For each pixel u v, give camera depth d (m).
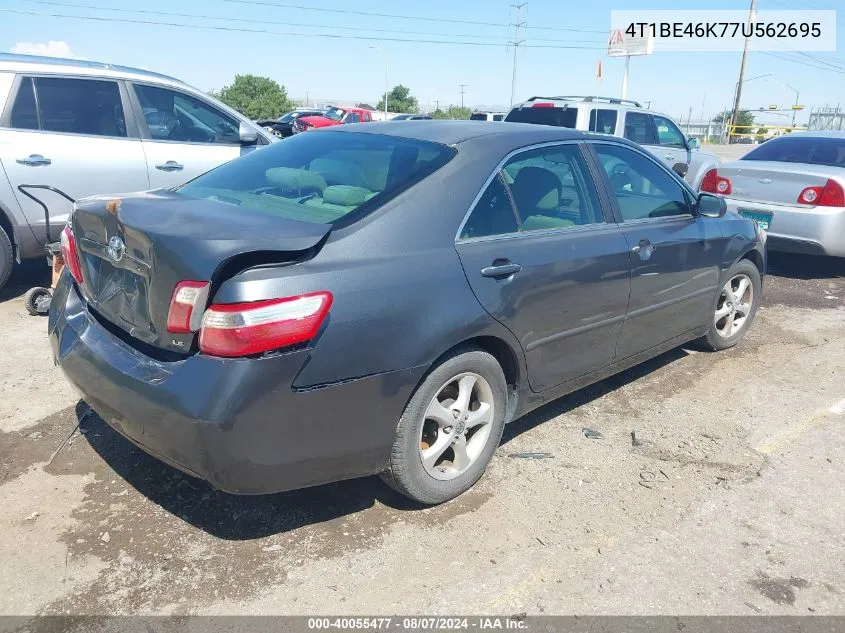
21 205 5.67
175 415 2.42
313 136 3.73
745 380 4.71
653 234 4.01
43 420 3.77
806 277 7.75
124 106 6.15
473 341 3.10
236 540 2.88
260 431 2.43
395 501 3.18
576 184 3.69
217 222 2.63
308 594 2.59
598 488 3.34
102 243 2.87
